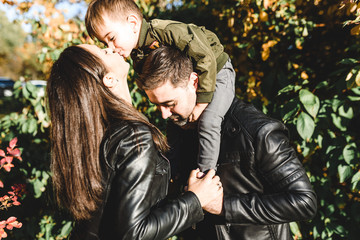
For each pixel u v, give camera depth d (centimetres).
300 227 202
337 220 203
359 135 195
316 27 220
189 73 119
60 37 236
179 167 154
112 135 95
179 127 154
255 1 203
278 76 208
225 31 237
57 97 98
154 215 92
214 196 110
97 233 98
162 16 256
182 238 213
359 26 151
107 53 107
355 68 156
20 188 205
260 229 126
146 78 114
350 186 195
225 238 128
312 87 224
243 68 227
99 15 147
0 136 240
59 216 227
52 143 100
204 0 250
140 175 92
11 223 160
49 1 248
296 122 182
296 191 113
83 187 95
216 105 131
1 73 1758
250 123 121
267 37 212
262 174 119
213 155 126
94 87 98
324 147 184
